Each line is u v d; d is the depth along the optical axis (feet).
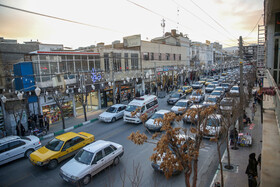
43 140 48.73
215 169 31.83
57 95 55.62
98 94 78.84
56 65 59.06
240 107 44.62
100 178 29.81
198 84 117.29
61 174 28.94
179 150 17.51
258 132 46.42
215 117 29.91
